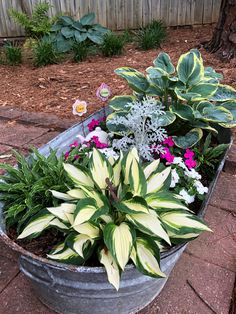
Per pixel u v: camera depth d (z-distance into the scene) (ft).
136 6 17.56
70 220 3.95
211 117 6.17
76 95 11.20
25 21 16.22
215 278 5.17
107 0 17.44
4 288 5.05
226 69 11.78
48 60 14.21
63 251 3.95
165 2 17.43
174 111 6.29
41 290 4.32
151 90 6.68
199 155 6.27
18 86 12.32
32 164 5.39
